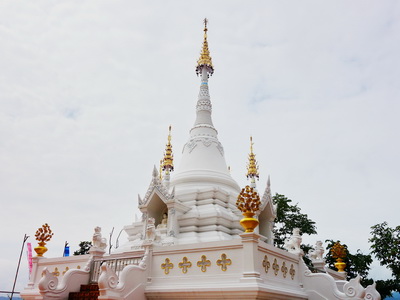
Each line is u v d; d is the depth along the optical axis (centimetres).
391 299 3634
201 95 3559
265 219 2808
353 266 3794
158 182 2634
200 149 3198
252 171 3803
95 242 2006
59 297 1725
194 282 1566
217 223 2550
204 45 3794
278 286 1602
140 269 1662
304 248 4025
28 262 3859
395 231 2923
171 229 2477
